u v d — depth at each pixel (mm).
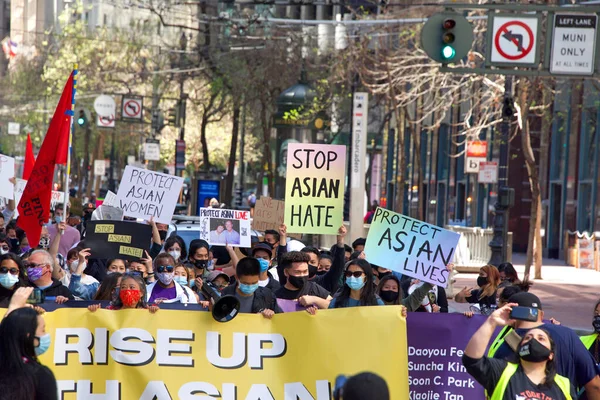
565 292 29953
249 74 55094
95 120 77250
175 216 21266
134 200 16203
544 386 8086
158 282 12094
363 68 43219
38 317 7340
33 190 14977
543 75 19297
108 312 9438
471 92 43781
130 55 68188
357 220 32312
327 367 9531
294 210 13969
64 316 9375
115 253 13859
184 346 9484
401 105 41500
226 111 61750
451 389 10805
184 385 9430
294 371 9547
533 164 32000
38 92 77438
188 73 60000
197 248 14016
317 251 14523
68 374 9328
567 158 47062
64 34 73438
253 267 10539
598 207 42969
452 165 60875
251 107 60094
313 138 53062
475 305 13195
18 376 7121
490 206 53406
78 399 9320
